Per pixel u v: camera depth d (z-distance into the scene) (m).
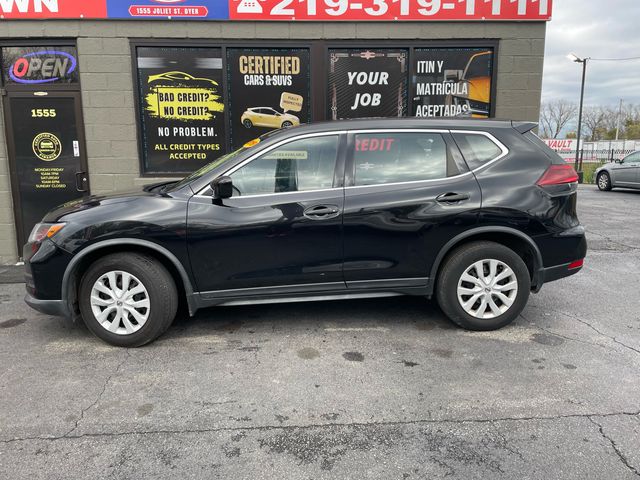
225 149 6.91
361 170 3.95
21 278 6.09
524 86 6.91
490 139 4.07
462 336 4.05
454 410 2.96
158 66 6.67
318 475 2.40
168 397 3.15
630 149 39.38
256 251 3.85
